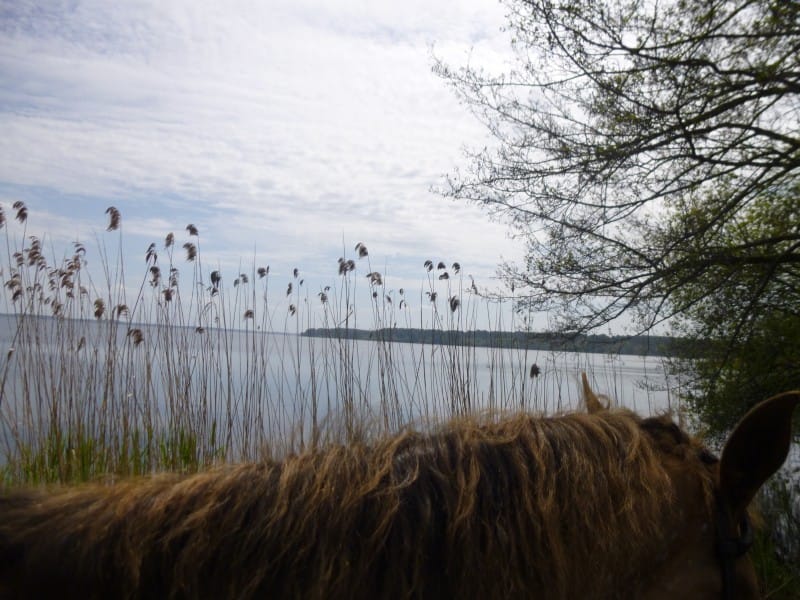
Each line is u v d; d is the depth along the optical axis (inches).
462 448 42.8
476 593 38.1
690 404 195.5
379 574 37.9
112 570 36.4
